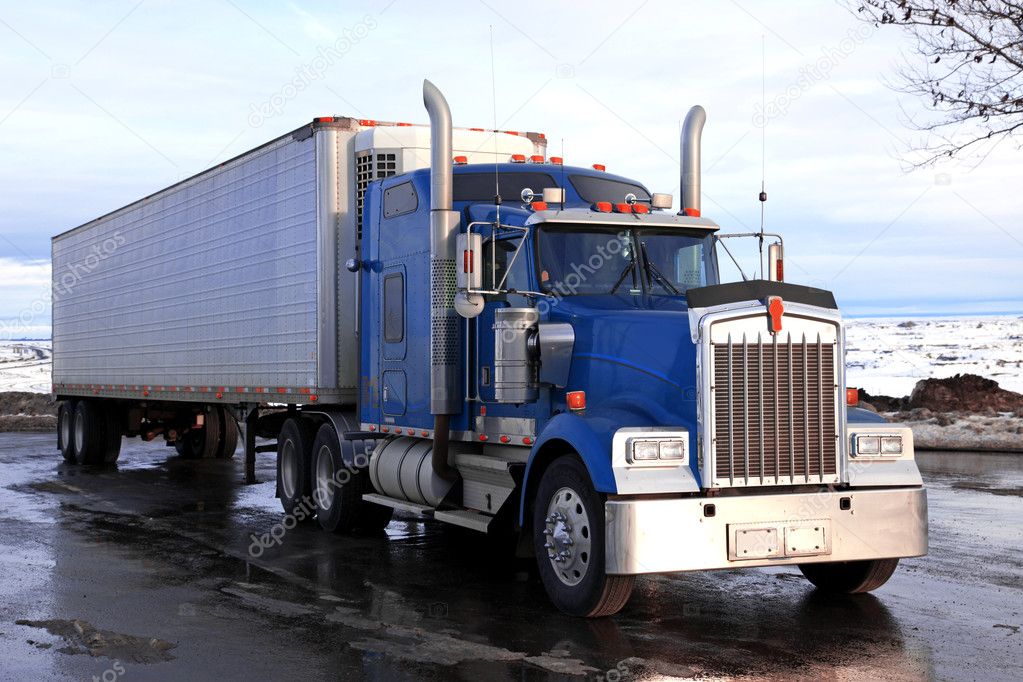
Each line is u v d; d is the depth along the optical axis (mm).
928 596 7469
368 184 10664
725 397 6578
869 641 6246
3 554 9477
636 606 7230
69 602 7469
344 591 7809
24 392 35688
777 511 6605
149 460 19875
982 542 9523
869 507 6844
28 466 18688
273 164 12055
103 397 18328
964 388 23203
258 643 6289
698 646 6145
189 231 14586
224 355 13461
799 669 5664
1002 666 5707
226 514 12234
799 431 6762
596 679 5496
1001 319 82438
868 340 61562
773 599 7438
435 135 8688
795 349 6766
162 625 6766
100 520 11719
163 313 15594
